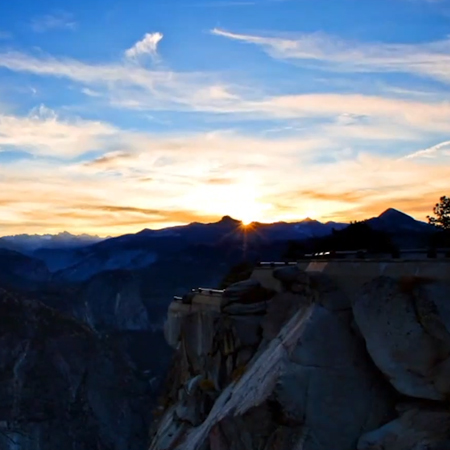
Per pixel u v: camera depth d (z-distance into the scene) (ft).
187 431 104.27
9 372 652.89
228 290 101.30
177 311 137.49
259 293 99.66
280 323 89.35
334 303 70.95
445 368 57.06
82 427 644.27
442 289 58.85
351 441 63.00
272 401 67.10
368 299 63.36
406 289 61.52
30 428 618.44
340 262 74.49
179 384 130.31
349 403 64.64
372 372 65.72
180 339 135.03
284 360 69.62
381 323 61.72
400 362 60.13
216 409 88.63
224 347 100.42
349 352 67.36
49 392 652.07
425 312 58.54
